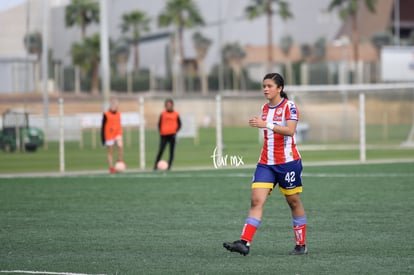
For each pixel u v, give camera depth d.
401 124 93.31
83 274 15.05
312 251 17.48
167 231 20.62
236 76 134.62
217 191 30.25
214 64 164.25
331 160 49.06
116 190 31.09
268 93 16.23
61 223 22.25
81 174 39.69
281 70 136.25
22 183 34.53
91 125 70.06
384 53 89.88
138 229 21.00
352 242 18.61
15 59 82.69
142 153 44.00
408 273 14.95
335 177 35.25
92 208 25.56
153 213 24.19
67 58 169.25
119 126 40.78
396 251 17.39
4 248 18.17
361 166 41.88
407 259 16.42
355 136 78.38
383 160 47.44
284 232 20.27
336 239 19.08
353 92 82.69
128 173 39.88
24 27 151.88
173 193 29.75
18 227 21.52
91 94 121.81
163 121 41.81
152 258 16.77
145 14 165.75
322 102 80.81
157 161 42.22
